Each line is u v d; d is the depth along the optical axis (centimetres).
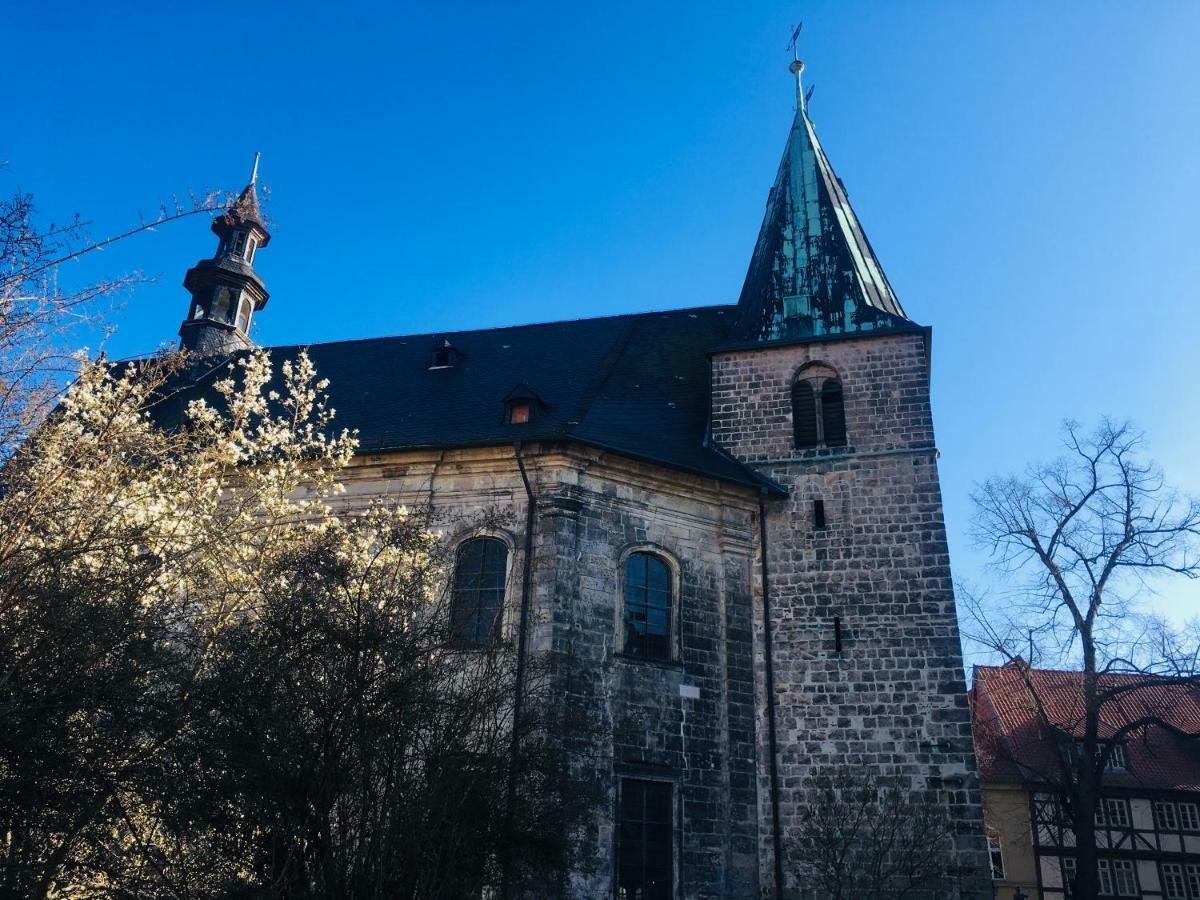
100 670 1304
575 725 1844
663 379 2939
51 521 1438
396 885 1330
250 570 1672
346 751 1356
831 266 2933
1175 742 3981
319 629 1427
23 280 1253
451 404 2780
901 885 2105
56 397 1407
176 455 2025
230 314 3897
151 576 1530
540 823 1545
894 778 2214
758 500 2531
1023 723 4000
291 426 2406
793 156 3269
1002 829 3753
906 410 2620
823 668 2352
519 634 2100
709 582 2384
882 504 2512
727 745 2238
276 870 1316
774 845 2184
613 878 1981
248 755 1315
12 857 1270
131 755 1316
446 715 1515
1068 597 2856
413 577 1672
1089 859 2634
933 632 2339
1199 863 3738
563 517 2233
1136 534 2827
